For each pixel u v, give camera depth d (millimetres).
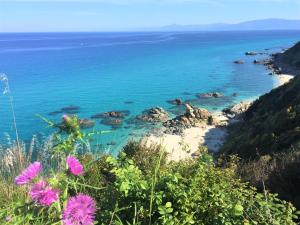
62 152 3748
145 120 48969
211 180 5871
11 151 7238
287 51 114250
